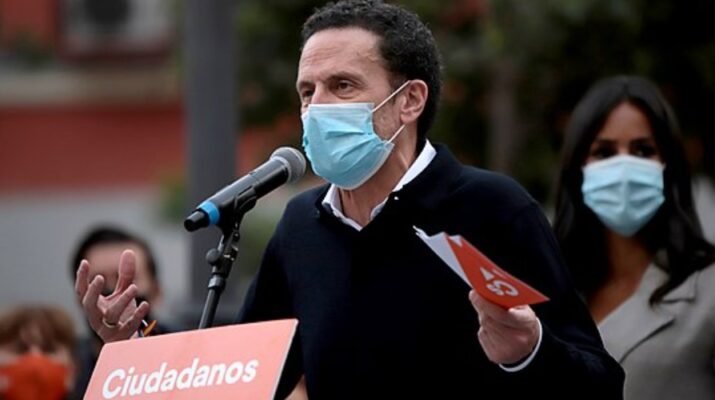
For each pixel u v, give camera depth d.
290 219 10.30
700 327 12.16
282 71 25.44
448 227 9.56
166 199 43.47
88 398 9.04
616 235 12.91
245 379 8.57
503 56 23.09
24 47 48.03
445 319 9.39
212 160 18.16
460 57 24.75
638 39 22.92
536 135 24.39
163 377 8.87
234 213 9.72
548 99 24.11
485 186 9.66
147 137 47.50
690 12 22.88
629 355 12.20
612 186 12.72
